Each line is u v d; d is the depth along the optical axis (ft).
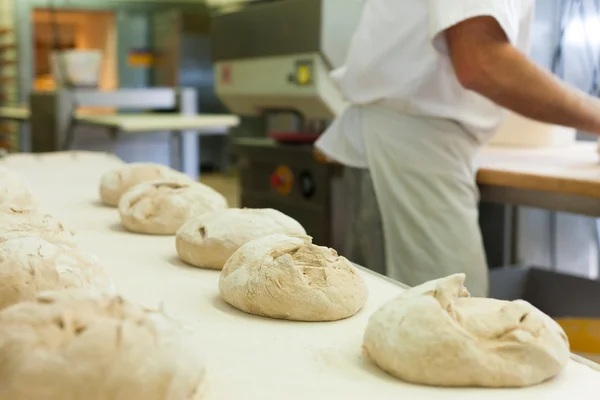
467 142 5.67
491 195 5.85
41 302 1.87
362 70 5.69
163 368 1.78
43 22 19.90
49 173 6.68
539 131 7.27
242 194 8.77
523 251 7.35
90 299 1.89
